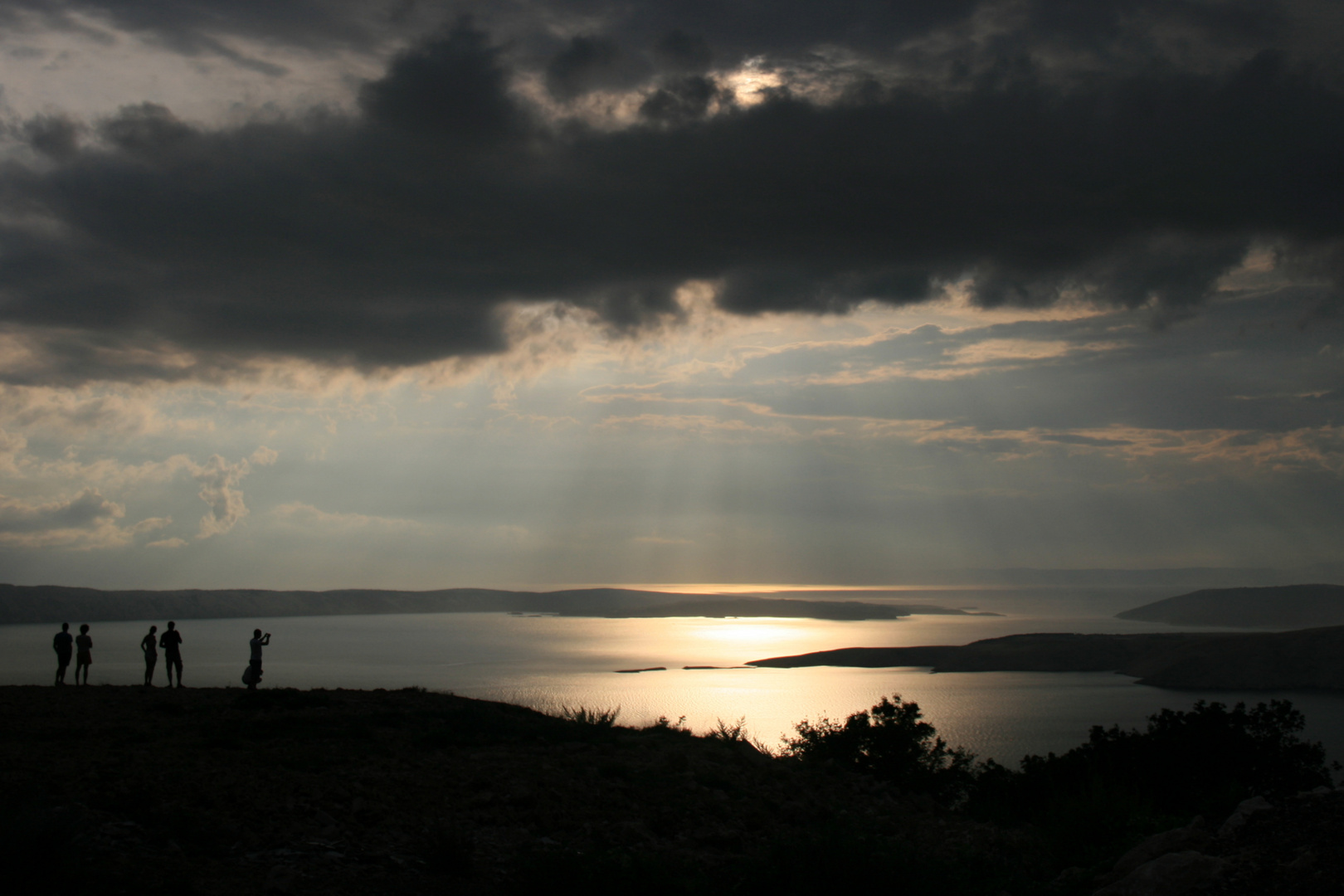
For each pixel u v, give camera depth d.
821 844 8.84
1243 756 22.78
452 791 12.52
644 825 11.81
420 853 10.02
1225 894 7.89
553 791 12.90
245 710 19.73
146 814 10.13
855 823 12.39
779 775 15.78
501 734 17.72
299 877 8.72
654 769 15.05
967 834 11.97
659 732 20.06
